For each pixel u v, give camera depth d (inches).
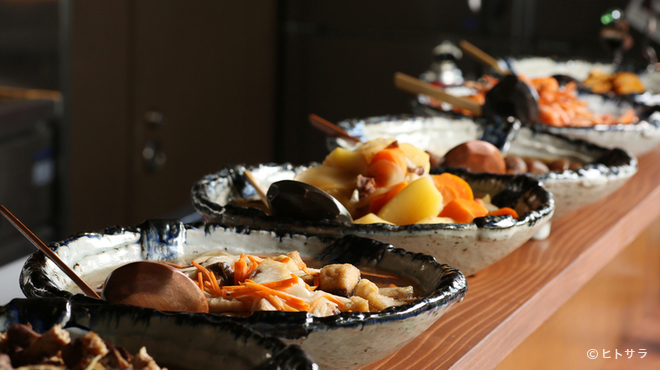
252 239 31.8
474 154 47.8
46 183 107.8
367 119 57.9
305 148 174.2
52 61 107.9
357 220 34.6
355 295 26.1
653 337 66.9
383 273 29.6
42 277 24.1
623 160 49.0
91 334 17.7
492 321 33.8
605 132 59.9
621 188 61.4
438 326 33.0
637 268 66.2
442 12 153.9
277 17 168.9
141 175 133.3
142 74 130.1
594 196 45.8
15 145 98.9
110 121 123.7
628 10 139.9
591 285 52.4
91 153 120.3
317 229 32.0
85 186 119.8
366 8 160.6
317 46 167.2
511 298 37.0
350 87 166.1
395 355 29.7
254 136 167.6
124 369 17.8
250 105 164.2
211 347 20.1
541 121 67.3
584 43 145.6
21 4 104.0
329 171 38.9
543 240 47.2
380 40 160.2
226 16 151.0
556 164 53.8
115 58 122.7
